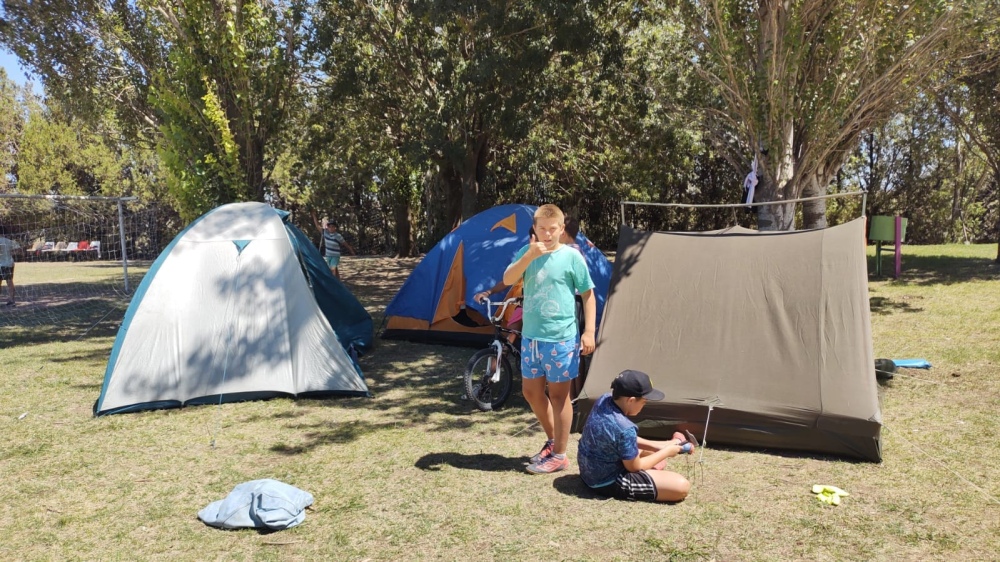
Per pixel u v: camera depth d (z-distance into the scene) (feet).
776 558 11.59
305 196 89.25
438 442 17.97
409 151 48.03
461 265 29.45
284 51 47.16
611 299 19.71
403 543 12.47
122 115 63.62
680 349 18.19
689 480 15.03
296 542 12.62
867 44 35.22
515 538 12.51
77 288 56.75
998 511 13.08
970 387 21.53
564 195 75.00
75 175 111.24
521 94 43.39
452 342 30.19
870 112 38.45
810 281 18.17
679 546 12.06
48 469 16.38
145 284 22.11
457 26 45.42
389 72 52.16
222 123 41.70
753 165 35.63
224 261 22.77
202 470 16.26
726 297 18.74
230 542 12.71
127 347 21.30
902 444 16.90
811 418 16.05
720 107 51.06
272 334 22.50
